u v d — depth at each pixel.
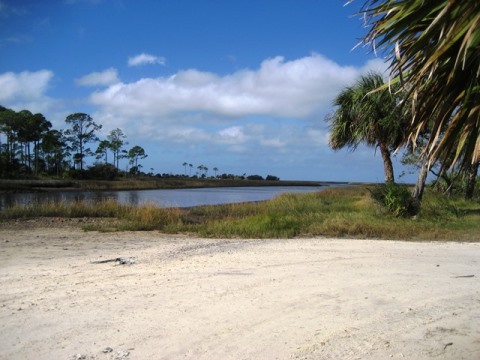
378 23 3.45
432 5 3.18
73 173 78.69
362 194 28.03
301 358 4.16
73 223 16.84
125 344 4.52
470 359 4.10
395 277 7.32
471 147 3.38
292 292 6.36
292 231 13.48
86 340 4.61
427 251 9.95
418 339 4.60
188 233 14.12
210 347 4.44
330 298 6.06
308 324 5.06
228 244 11.34
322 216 16.41
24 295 6.20
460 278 7.27
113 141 93.62
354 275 7.46
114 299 6.00
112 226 15.53
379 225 13.79
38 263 8.59
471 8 2.76
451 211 16.42
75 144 85.38
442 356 4.18
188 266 8.24
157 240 12.41
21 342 4.57
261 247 10.73
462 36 3.04
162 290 6.45
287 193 29.88
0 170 68.38
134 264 8.50
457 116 3.38
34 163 82.38
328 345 4.45
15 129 77.81
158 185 77.44
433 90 3.48
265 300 5.96
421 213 16.09
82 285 6.76
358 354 4.23
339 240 12.02
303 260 8.84
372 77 18.72
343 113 21.17
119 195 46.72
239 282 6.94
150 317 5.28
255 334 4.77
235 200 38.41
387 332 4.80
